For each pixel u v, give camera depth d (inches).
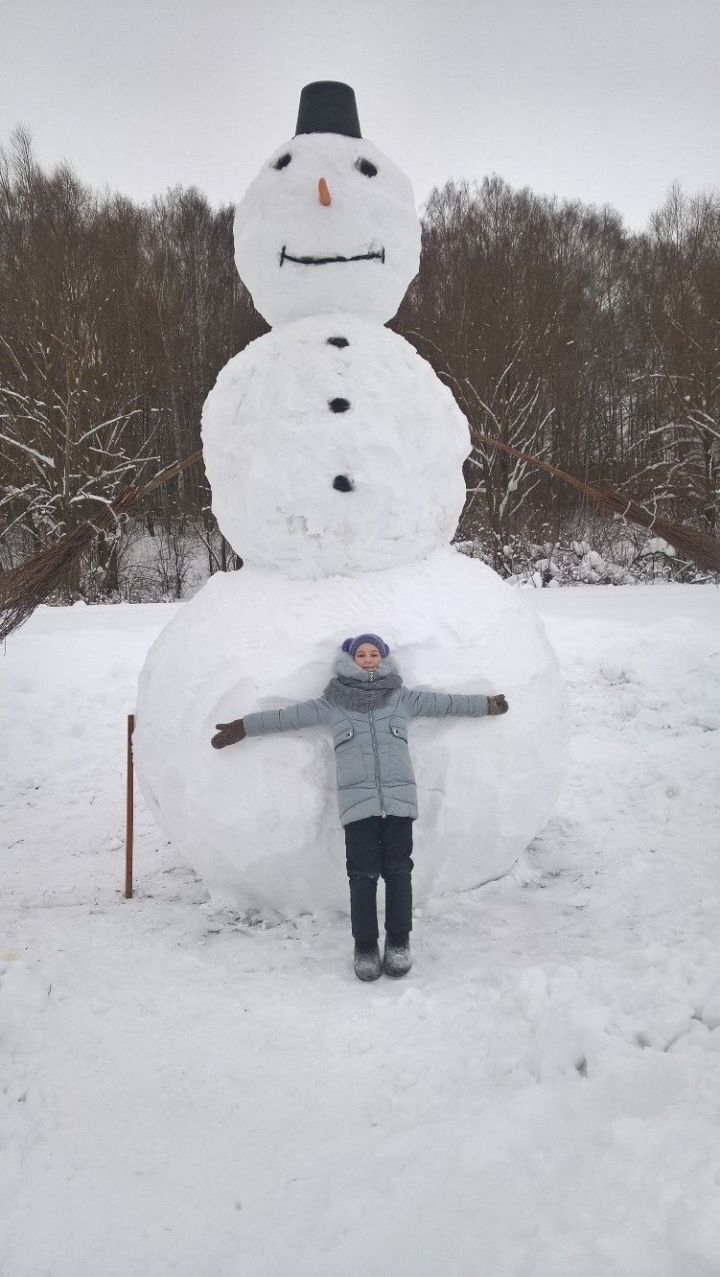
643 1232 71.3
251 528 144.0
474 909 145.6
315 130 153.4
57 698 281.1
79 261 813.9
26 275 778.2
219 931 141.3
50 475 746.8
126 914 149.4
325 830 135.9
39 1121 94.7
